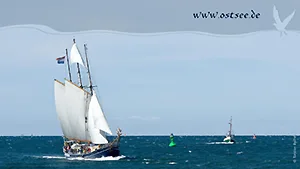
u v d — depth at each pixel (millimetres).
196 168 196125
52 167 195125
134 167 193250
